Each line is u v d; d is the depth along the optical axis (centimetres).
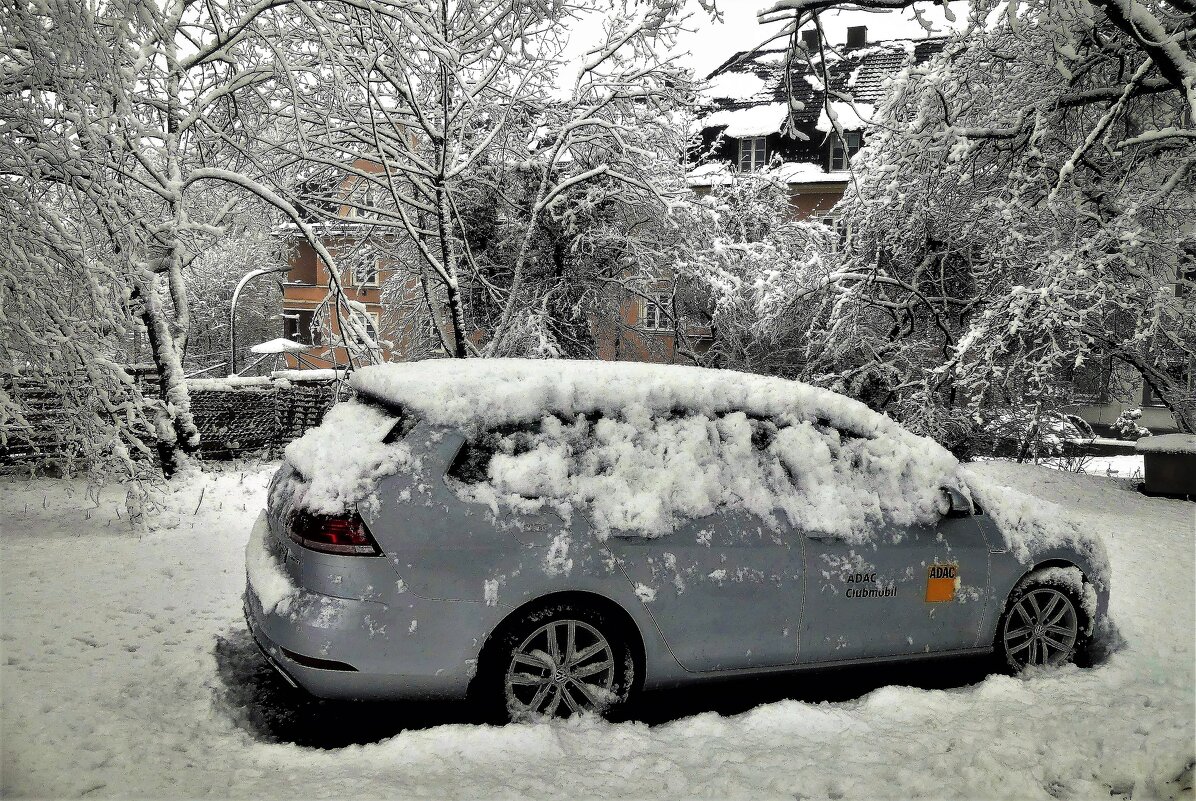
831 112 666
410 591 367
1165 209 1169
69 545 695
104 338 757
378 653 362
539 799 319
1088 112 1178
